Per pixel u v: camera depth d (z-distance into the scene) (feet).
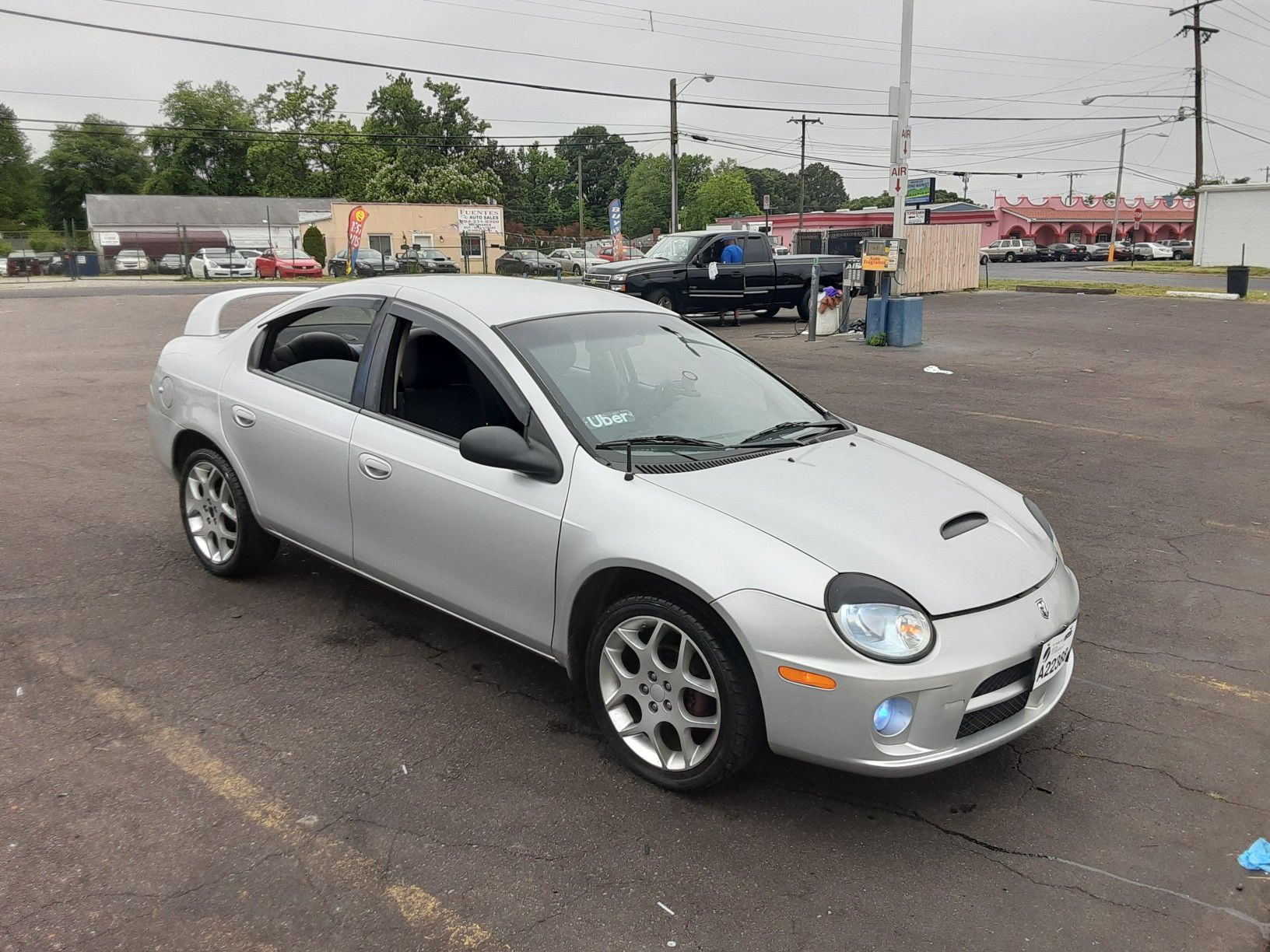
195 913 8.49
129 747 11.12
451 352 12.91
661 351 13.73
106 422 28.89
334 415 13.55
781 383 14.89
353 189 251.60
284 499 14.37
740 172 353.31
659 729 10.60
